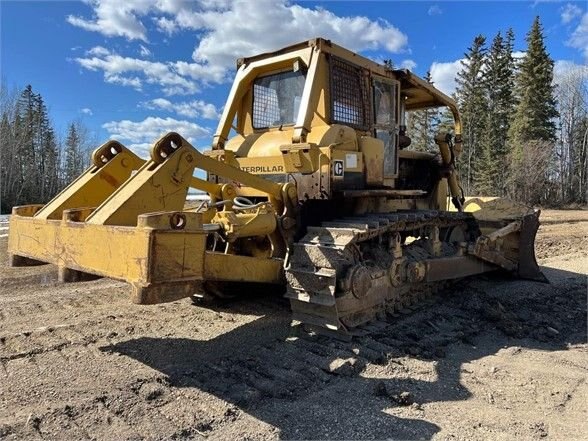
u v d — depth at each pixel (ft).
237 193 17.43
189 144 12.84
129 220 11.45
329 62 16.67
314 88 16.02
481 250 21.09
